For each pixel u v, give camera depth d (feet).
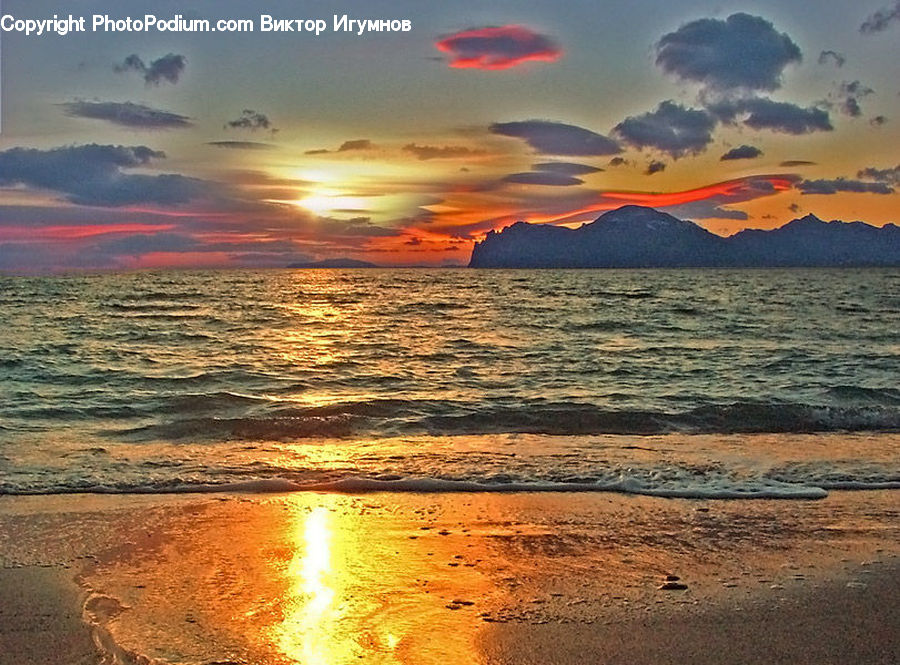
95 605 16.26
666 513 23.09
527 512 23.11
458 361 64.85
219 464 28.78
